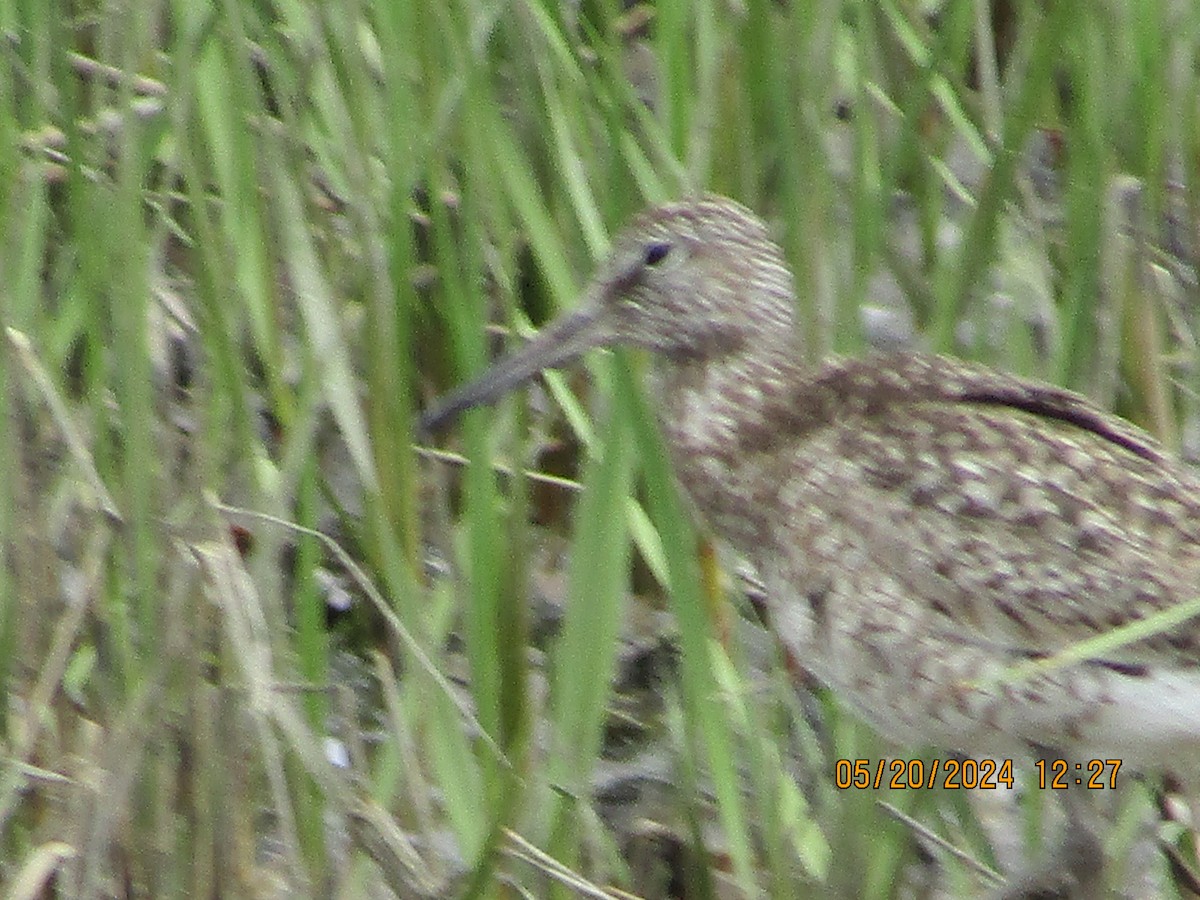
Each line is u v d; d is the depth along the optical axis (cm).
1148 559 929
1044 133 1295
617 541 974
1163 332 1228
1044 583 936
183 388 1151
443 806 1064
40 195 1049
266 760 952
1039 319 1225
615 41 1176
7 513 1005
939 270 1223
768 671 1156
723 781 947
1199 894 1012
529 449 1191
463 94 1098
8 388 1000
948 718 963
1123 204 1202
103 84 1112
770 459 1018
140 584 976
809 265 1141
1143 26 1197
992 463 952
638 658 1173
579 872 1018
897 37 1293
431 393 1241
